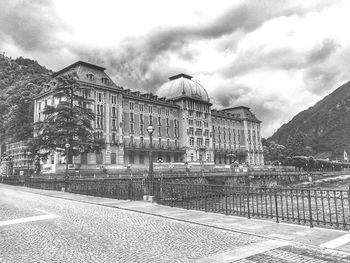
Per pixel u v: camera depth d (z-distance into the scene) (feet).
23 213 47.52
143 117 297.12
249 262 22.63
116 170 193.98
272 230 33.30
